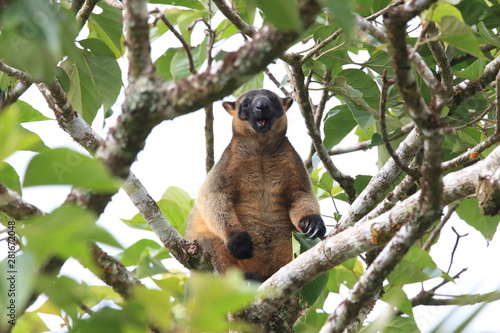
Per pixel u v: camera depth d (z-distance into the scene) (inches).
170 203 531.8
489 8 464.4
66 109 404.2
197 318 162.7
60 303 183.8
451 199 293.4
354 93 450.0
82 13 426.9
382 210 383.9
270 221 501.7
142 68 232.4
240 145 506.3
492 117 474.9
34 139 177.0
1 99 407.8
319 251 330.6
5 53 224.8
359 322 393.1
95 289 360.5
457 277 451.5
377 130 545.0
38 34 193.3
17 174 349.7
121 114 232.2
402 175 475.8
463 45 250.2
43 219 150.9
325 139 496.1
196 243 390.0
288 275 338.6
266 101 502.0
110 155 232.8
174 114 230.4
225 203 488.1
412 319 366.9
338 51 461.7
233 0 478.3
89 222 149.3
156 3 526.0
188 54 408.2
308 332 413.4
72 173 155.3
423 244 528.7
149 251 435.8
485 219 482.9
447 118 452.1
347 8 167.6
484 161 291.3
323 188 518.9
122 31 486.6
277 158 503.2
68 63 445.4
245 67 225.0
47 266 233.8
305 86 450.3
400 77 241.0
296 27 170.7
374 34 257.3
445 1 247.4
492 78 455.5
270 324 402.9
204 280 155.0
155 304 186.9
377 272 264.7
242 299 156.9
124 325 189.3
